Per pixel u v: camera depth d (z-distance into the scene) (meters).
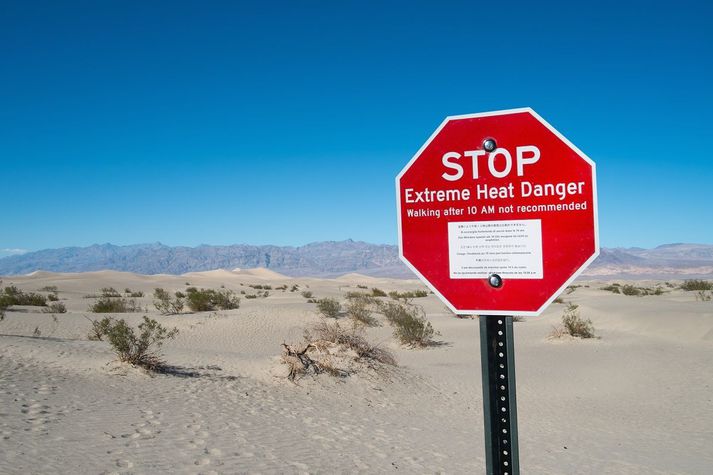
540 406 14.51
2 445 7.16
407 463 8.43
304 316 30.97
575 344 23.98
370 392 14.93
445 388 16.52
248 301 42.78
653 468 8.99
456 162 3.31
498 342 3.21
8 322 25.66
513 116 3.21
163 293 49.62
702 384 16.16
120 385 12.78
